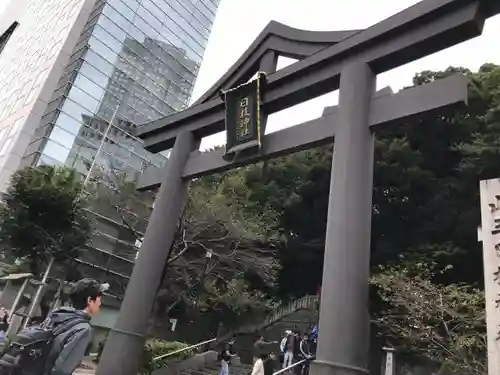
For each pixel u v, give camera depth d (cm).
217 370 1420
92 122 2917
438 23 657
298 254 2353
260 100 866
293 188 2477
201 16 4131
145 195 2269
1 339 1066
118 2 3322
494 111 1841
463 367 854
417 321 976
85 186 2155
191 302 2033
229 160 898
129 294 855
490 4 625
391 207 2025
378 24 724
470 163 1797
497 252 578
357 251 572
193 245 1883
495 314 545
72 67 2978
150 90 3403
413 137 2075
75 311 306
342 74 743
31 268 1917
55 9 3872
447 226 1822
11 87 3697
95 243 2402
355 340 525
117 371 767
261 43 999
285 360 1241
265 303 2281
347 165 633
